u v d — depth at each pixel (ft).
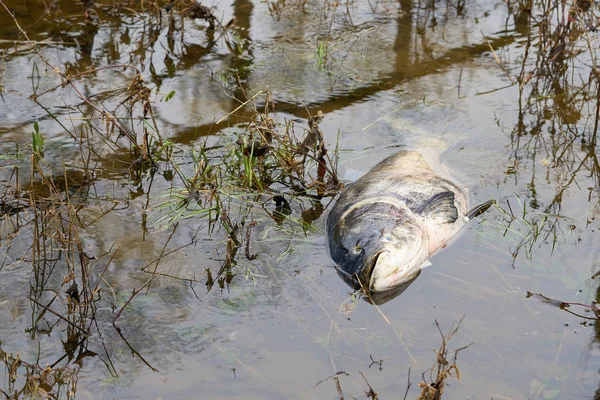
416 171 21.67
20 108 25.62
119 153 23.57
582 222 19.92
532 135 24.79
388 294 17.24
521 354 15.16
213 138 24.45
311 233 19.90
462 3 35.83
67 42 30.60
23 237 19.06
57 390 14.11
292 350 15.25
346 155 23.68
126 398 13.92
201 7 31.50
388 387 14.21
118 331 15.85
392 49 31.27
